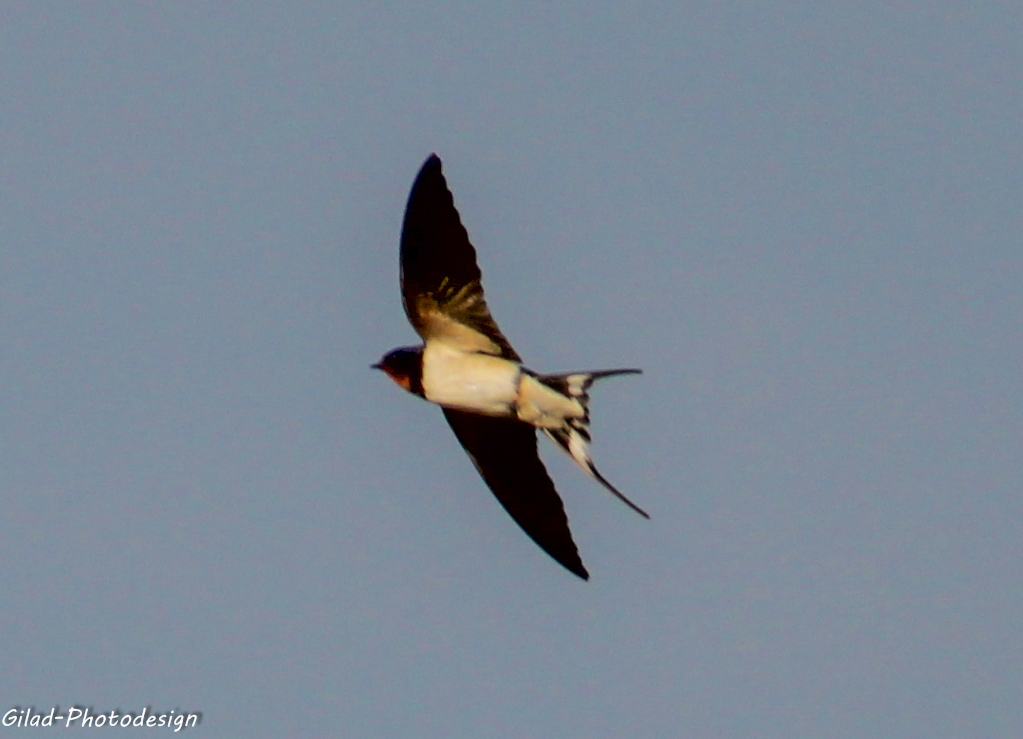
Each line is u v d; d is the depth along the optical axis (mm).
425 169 13234
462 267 13188
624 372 13305
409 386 13703
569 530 14742
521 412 13430
